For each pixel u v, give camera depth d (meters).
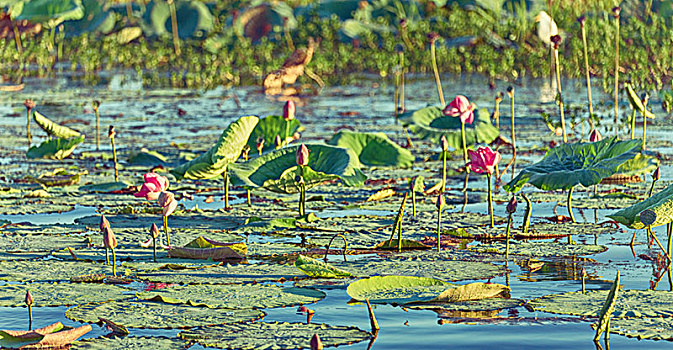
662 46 28.48
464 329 6.65
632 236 9.82
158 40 41.97
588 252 9.09
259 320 6.87
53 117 23.56
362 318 6.96
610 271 8.33
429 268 8.47
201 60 38.00
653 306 7.05
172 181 14.20
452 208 11.59
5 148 18.09
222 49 38.72
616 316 6.82
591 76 30.69
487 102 25.05
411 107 24.67
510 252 9.14
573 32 32.22
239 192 13.17
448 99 26.27
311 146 11.60
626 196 12.04
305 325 6.73
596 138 11.50
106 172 15.05
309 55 29.81
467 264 8.62
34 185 13.68
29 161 16.42
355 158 11.23
